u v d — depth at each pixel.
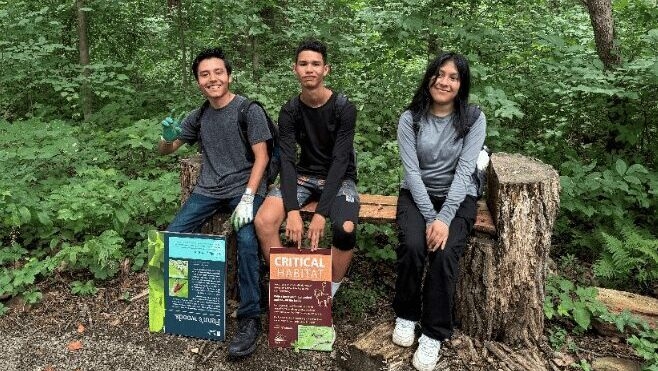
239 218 2.58
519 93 4.30
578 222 3.74
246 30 6.06
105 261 2.99
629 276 3.20
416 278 2.38
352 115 2.65
